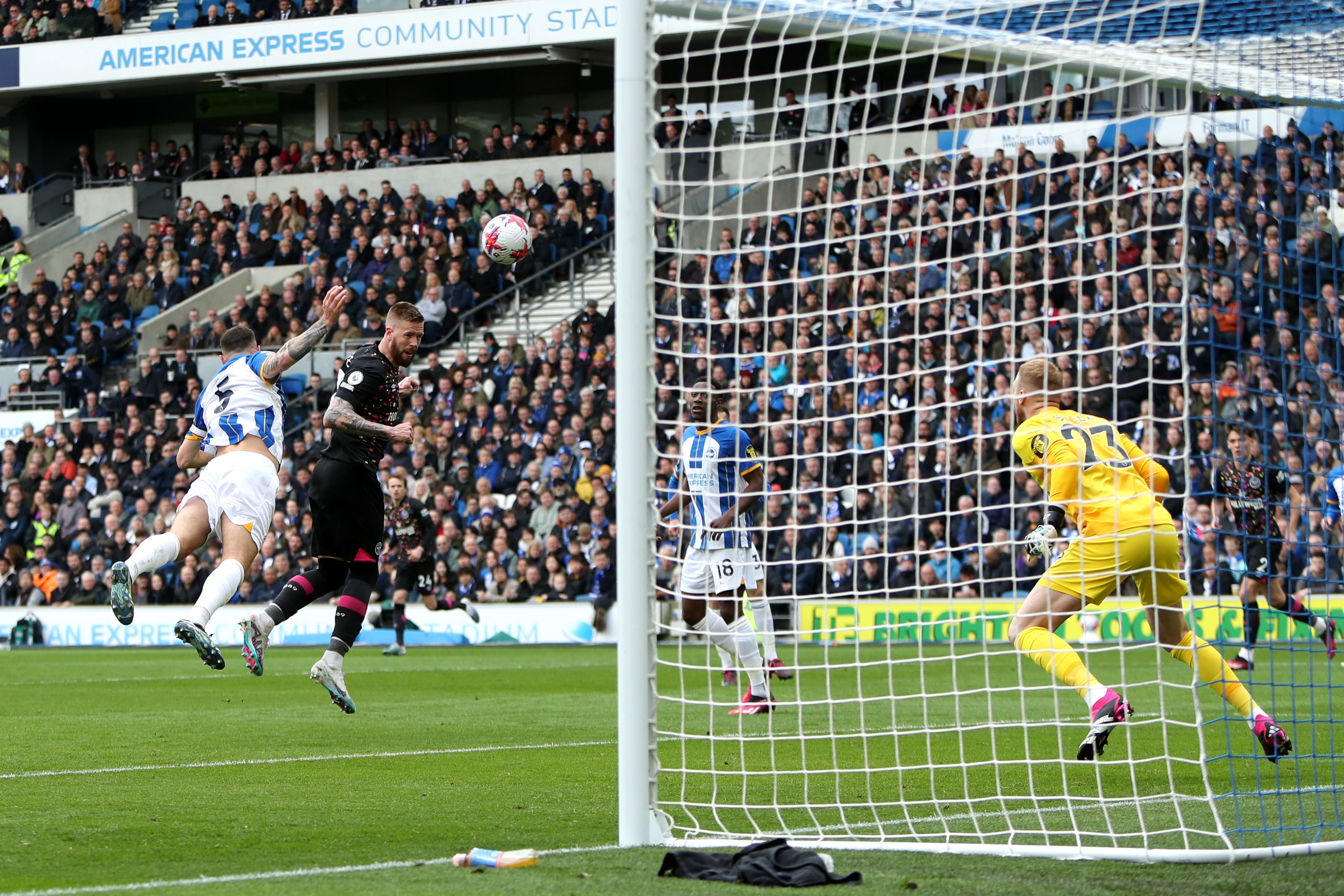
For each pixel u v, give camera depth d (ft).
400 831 22.31
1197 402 65.21
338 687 32.76
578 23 108.47
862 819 24.03
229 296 115.03
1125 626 72.59
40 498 100.48
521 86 126.21
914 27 24.09
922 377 73.97
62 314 115.44
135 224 124.88
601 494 87.76
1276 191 29.40
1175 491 65.67
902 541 73.41
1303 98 26.63
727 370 69.15
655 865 18.93
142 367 107.14
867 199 24.82
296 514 94.27
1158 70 24.64
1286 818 23.40
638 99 21.36
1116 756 32.12
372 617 89.15
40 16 124.88
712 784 27.89
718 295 29.73
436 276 107.04
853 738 35.78
